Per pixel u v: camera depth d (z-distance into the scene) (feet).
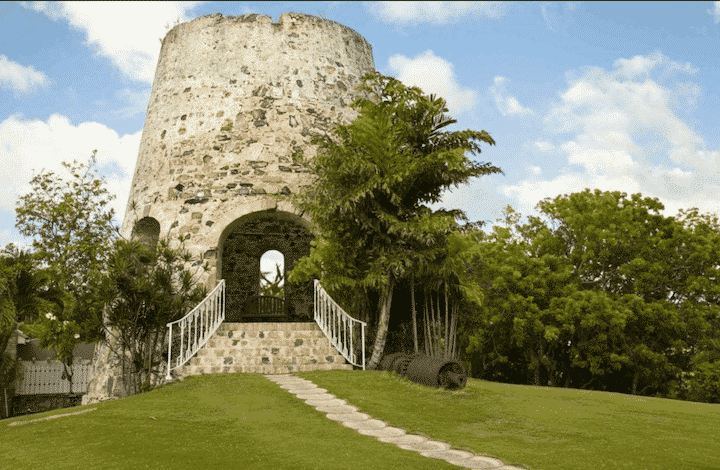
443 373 33.32
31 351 94.48
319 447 21.09
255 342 41.04
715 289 69.72
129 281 36.96
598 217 74.69
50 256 61.00
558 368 81.25
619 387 80.33
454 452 20.95
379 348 40.73
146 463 19.10
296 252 66.69
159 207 54.03
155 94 61.36
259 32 59.47
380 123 40.06
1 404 76.59
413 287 42.80
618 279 78.13
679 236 72.69
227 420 25.32
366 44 67.31
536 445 21.97
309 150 55.67
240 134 55.06
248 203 52.37
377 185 39.19
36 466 19.08
